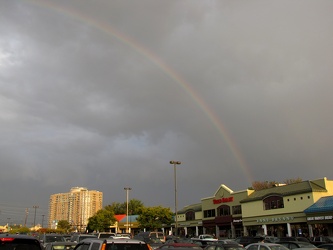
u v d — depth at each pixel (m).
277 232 52.31
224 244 18.38
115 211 137.38
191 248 10.86
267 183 98.25
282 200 51.28
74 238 27.58
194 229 77.12
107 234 32.78
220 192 67.50
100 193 184.38
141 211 82.38
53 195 190.00
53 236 24.94
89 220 99.88
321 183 48.03
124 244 9.39
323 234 43.69
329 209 41.78
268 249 16.97
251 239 33.81
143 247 9.58
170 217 80.38
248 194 60.06
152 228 81.31
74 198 179.88
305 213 45.91
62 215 181.88
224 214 65.50
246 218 58.38
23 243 10.05
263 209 54.78
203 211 72.44
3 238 9.80
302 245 20.80
